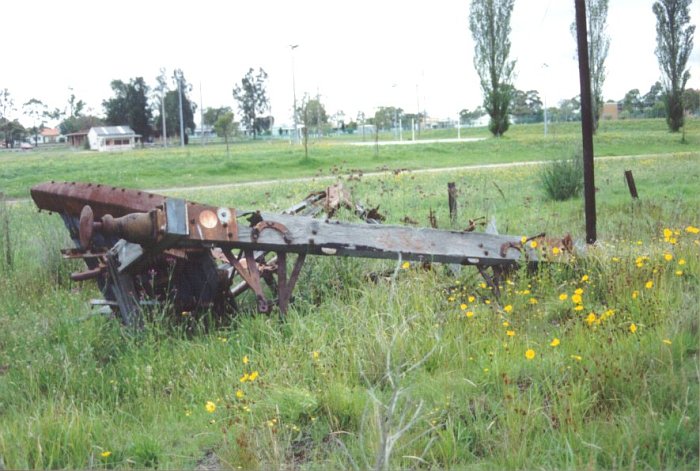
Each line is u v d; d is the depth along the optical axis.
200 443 4.84
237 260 6.85
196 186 32.78
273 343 6.36
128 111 121.38
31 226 13.93
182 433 5.01
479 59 72.56
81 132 120.31
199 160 49.56
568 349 5.63
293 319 6.90
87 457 4.63
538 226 12.57
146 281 7.41
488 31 71.31
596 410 4.73
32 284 9.65
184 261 7.04
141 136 115.75
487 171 33.91
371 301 7.18
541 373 5.30
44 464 4.54
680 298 6.51
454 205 11.70
